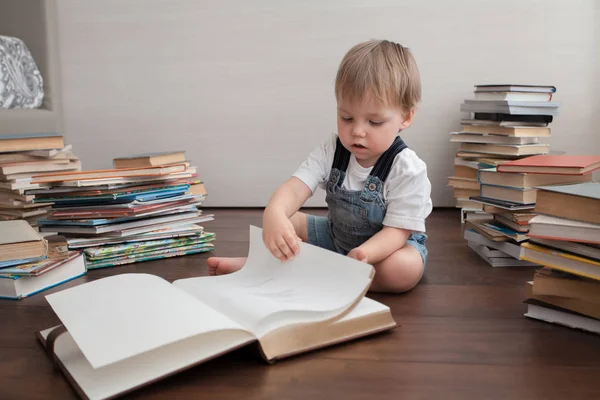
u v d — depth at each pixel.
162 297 0.76
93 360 0.59
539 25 1.84
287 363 0.75
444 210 1.93
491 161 1.62
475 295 1.03
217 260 1.08
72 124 2.04
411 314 0.93
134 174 1.26
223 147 1.99
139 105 2.01
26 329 0.89
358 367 0.73
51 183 1.25
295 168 1.97
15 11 1.95
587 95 1.86
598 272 0.80
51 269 1.10
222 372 0.72
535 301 0.90
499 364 0.74
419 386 0.69
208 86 1.97
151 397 0.66
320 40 1.89
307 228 1.26
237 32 1.92
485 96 1.72
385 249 1.01
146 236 1.30
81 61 2.01
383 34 1.88
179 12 1.94
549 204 0.87
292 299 0.81
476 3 1.84
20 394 0.68
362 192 1.10
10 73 1.79
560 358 0.76
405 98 1.04
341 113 1.05
